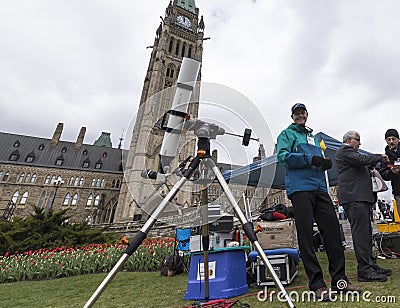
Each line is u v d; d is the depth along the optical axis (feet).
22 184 154.20
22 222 39.88
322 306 7.50
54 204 153.07
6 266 24.03
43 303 12.31
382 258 17.06
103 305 10.61
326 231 9.16
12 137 174.50
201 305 7.77
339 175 11.79
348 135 12.19
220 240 11.80
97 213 155.43
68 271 23.52
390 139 13.41
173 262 18.15
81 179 165.17
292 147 9.80
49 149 175.42
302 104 10.73
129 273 20.61
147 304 10.12
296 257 11.86
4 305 12.39
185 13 185.37
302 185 9.17
